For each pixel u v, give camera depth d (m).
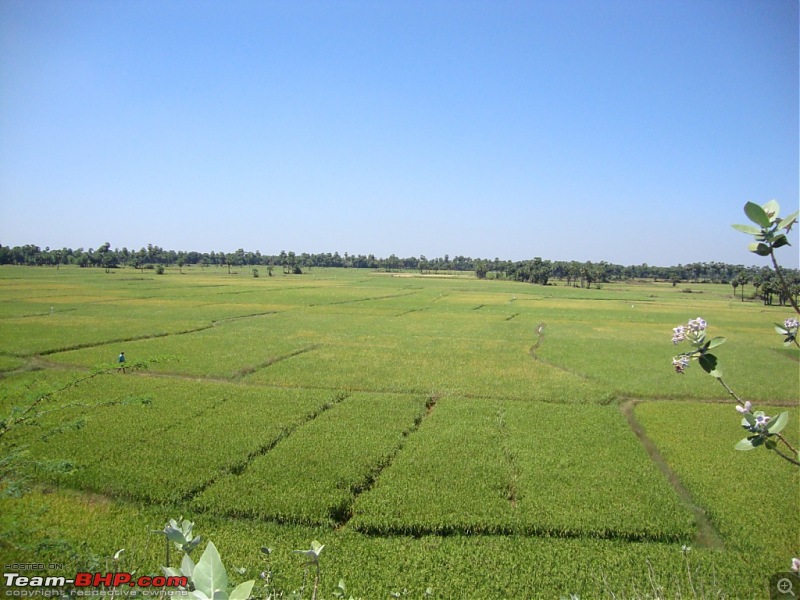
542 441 21.05
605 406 26.69
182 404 24.61
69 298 72.56
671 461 19.45
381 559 12.80
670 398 29.14
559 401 27.58
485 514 14.88
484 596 11.46
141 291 86.75
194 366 33.25
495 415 24.48
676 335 3.59
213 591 2.79
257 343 42.12
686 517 14.90
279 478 16.94
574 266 174.12
